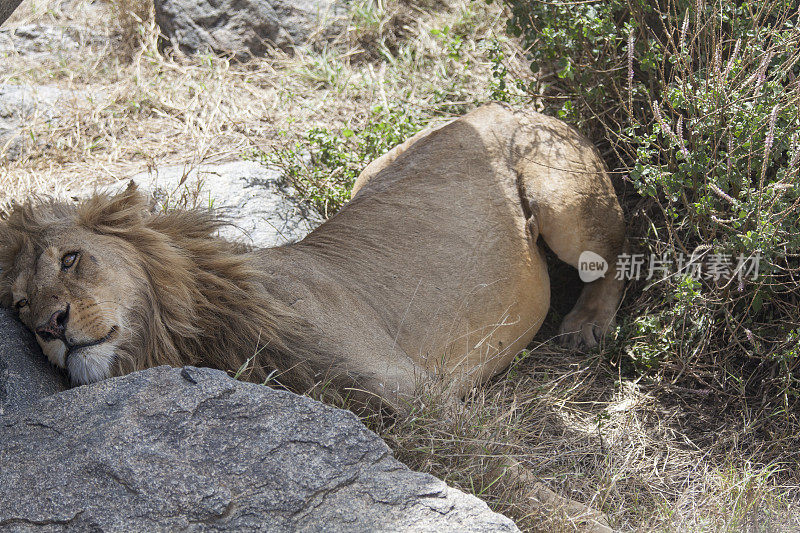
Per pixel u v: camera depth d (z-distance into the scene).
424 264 5.63
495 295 5.74
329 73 9.40
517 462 4.64
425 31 9.80
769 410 5.62
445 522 3.53
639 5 6.41
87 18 10.57
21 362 4.33
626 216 6.81
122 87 9.41
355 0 10.13
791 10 6.23
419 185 5.98
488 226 5.84
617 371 6.21
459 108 8.71
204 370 4.00
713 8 6.00
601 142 7.11
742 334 5.85
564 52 6.91
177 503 3.42
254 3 9.91
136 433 3.65
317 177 7.61
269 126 8.73
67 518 3.35
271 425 3.77
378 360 4.91
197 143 8.48
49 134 8.68
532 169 6.08
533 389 5.78
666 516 4.72
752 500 4.77
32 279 4.34
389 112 8.29
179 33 9.96
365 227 5.79
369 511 3.54
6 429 3.76
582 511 4.47
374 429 4.69
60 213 4.71
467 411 4.74
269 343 4.74
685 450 5.50
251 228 7.18
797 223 5.52
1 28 10.42
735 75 5.83
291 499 3.52
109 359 4.31
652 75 6.40
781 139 5.53
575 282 7.04
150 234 4.64
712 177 5.82
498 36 9.30
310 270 5.25
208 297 4.78
